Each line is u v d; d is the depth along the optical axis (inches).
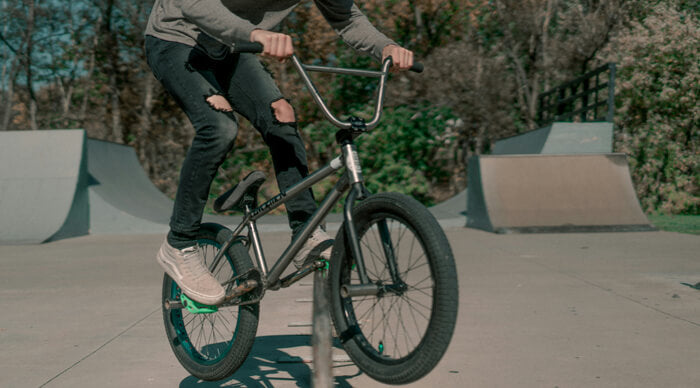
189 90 85.7
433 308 67.4
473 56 605.6
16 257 284.0
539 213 358.0
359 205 75.9
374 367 75.0
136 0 676.7
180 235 88.4
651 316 140.8
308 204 87.6
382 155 600.4
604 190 368.8
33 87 770.8
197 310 92.0
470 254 258.2
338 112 625.6
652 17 551.2
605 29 609.0
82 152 403.5
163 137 713.6
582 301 158.9
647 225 347.9
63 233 369.4
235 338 89.6
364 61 612.4
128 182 481.7
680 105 540.1
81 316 152.9
